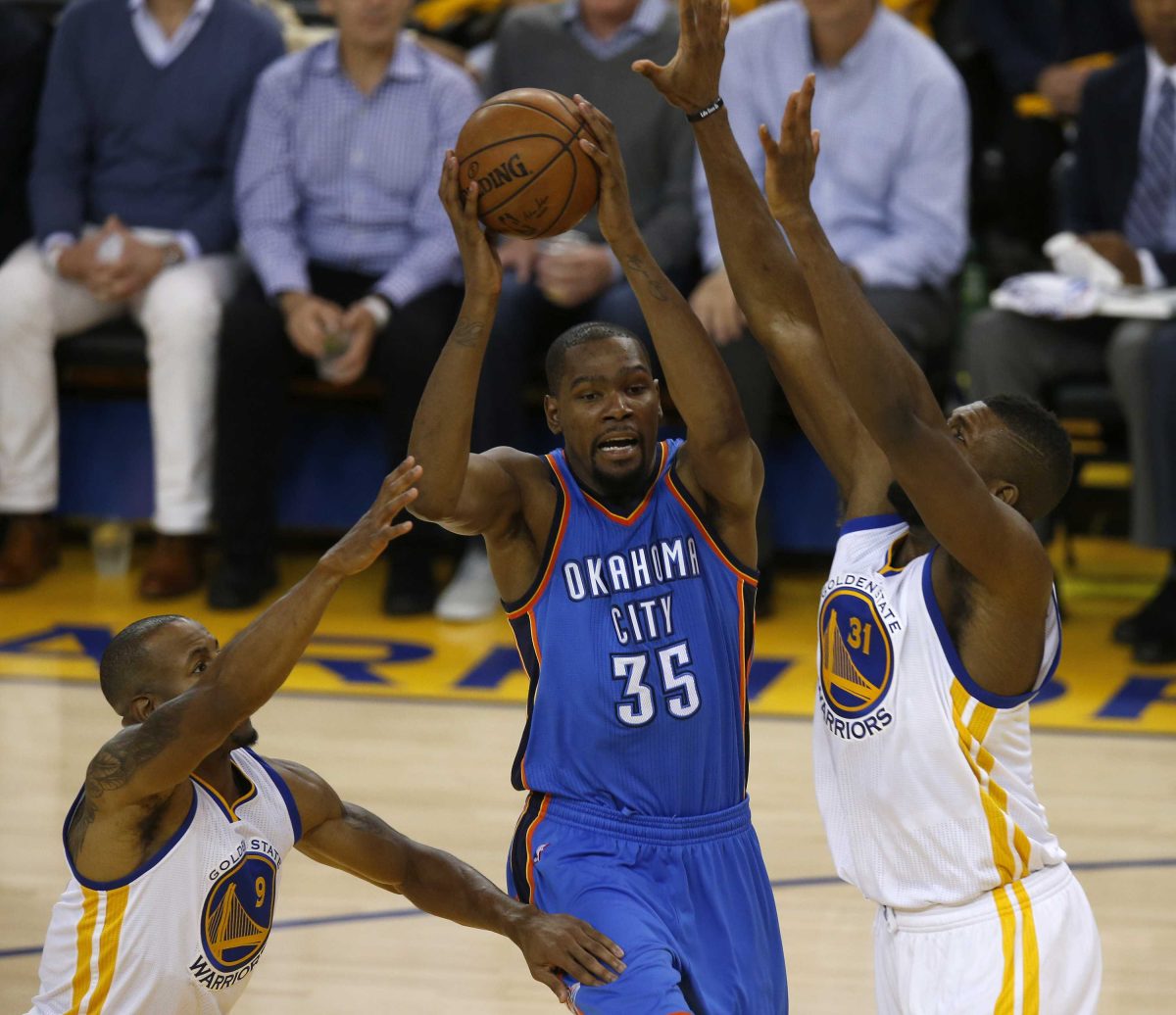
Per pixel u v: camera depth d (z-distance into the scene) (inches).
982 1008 339.6
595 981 354.9
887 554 363.9
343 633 839.7
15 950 508.4
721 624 394.0
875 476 377.4
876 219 853.2
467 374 365.1
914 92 835.4
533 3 1022.4
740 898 387.5
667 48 862.5
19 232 927.7
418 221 863.7
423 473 365.1
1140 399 776.3
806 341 391.2
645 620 386.9
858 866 361.4
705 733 386.9
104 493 929.5
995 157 981.2
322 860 390.6
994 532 329.4
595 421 379.2
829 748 369.1
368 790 639.1
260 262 863.7
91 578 925.2
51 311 884.0
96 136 911.7
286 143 874.8
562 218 380.2
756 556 403.5
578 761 385.7
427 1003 482.0
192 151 904.9
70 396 927.0
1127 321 798.5
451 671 784.9
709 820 387.5
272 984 492.1
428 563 874.8
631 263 376.8
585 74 864.3
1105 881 560.4
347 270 878.4
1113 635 817.5
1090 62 949.8
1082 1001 345.4
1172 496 774.5
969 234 999.0
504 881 554.9
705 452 381.7
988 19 957.2
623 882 372.5
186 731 329.1
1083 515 1015.0
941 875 350.0
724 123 381.1
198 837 354.0
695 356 375.2
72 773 657.0
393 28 853.8
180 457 871.1
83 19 902.4
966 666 344.8
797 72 843.4
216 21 901.8
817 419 391.5
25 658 791.1
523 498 392.5
